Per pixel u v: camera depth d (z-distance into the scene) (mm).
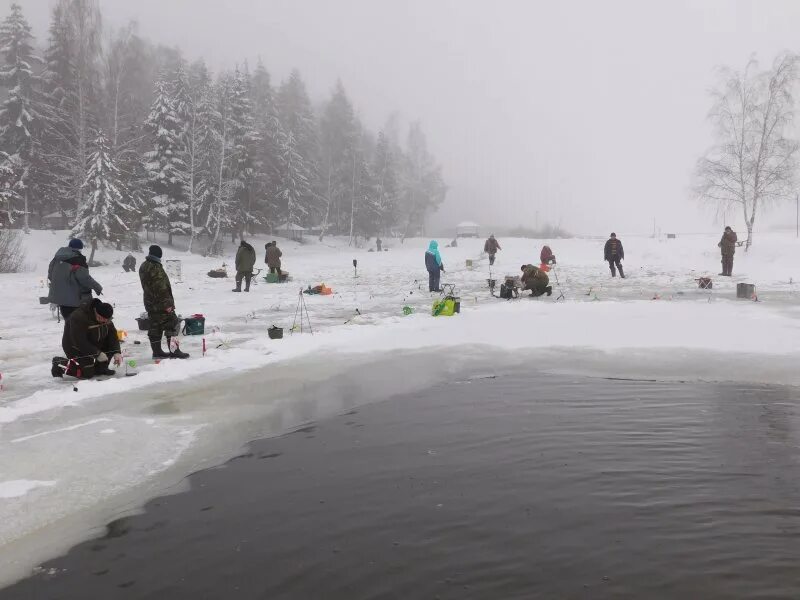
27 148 44562
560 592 2811
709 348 9117
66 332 7785
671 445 4883
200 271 30250
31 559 3365
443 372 8062
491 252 33188
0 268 30750
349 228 76062
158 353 8891
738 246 31812
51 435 5523
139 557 3342
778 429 5254
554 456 4691
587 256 39562
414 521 3627
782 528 3381
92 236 36156
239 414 6207
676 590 2799
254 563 3215
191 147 48844
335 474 4473
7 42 45969
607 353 9008
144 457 4977
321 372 8148
